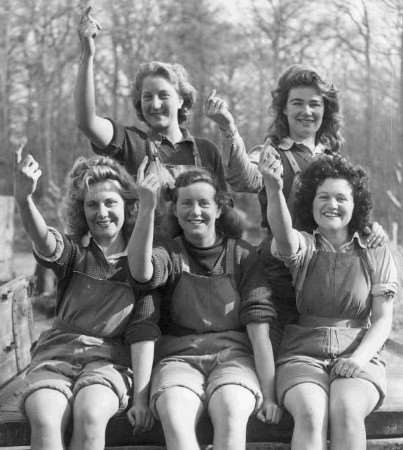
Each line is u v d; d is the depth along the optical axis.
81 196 3.52
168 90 3.94
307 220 3.59
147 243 3.21
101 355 3.31
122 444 3.24
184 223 3.44
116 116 26.34
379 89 25.09
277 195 3.27
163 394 3.11
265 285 3.42
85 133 3.80
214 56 27.05
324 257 3.42
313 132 4.05
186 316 3.40
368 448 3.26
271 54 26.66
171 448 3.01
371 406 3.16
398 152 23.78
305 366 3.28
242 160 3.81
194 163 3.95
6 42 26.89
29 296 4.45
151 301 3.35
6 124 26.14
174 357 3.34
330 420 3.12
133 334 3.29
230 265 3.44
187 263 3.44
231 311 3.40
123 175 3.55
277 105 4.11
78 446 3.04
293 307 3.55
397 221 20.34
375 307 3.41
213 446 3.07
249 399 3.12
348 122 25.38
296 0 26.03
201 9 27.22
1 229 9.42
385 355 4.30
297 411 3.10
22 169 3.15
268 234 3.98
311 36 26.02
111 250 3.49
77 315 3.38
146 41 27.14
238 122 26.72
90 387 3.13
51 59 27.41
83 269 3.43
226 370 3.23
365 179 3.54
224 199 3.52
